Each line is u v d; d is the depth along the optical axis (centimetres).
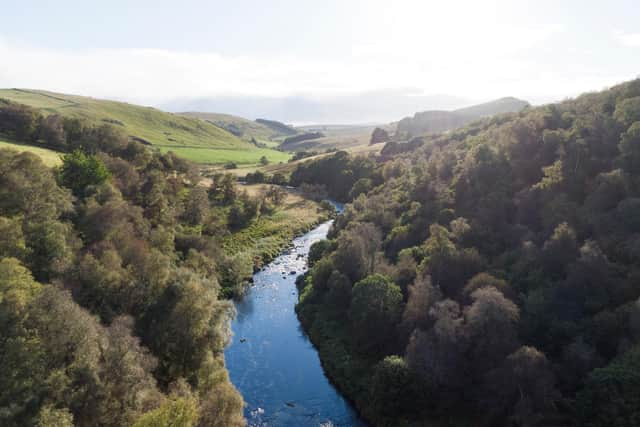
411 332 4859
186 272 5369
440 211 7338
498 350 4012
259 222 12588
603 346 3912
